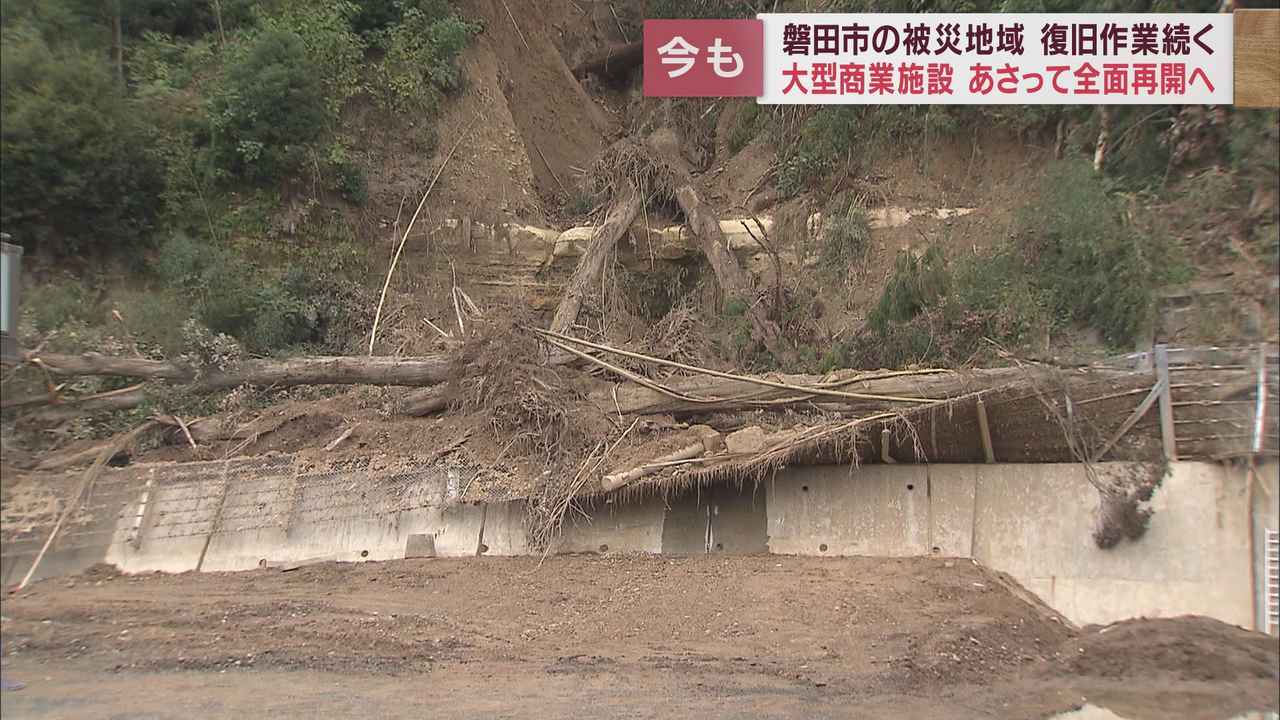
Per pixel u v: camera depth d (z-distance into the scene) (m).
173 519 9.25
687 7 17.30
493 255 14.16
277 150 12.04
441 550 9.60
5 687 6.29
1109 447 8.93
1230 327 8.91
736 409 10.16
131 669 6.69
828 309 12.27
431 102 14.36
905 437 9.50
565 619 8.02
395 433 10.19
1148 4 10.74
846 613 8.10
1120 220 9.80
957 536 9.43
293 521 9.48
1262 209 9.47
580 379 10.64
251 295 11.41
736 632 7.78
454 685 6.53
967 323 9.98
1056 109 11.48
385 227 13.46
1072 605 8.81
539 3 19.00
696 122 16.58
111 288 10.99
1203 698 6.67
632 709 6.14
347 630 7.45
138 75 12.10
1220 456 8.40
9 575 8.36
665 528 9.98
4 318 7.80
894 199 12.78
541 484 9.60
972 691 6.79
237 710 5.96
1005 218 11.36
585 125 18.02
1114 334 9.46
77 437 9.77
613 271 13.49
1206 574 8.38
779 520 9.93
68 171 10.35
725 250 13.34
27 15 11.12
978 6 12.14
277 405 10.74
